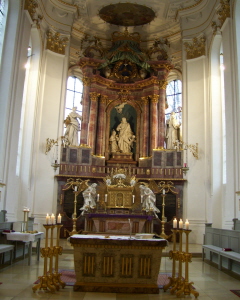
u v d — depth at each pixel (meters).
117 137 19.16
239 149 12.02
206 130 16.64
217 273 9.06
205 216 15.95
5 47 12.77
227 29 13.73
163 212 15.62
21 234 9.30
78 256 6.88
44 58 17.27
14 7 13.30
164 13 19.06
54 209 16.55
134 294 6.61
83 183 16.91
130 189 16.30
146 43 20.75
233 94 12.79
